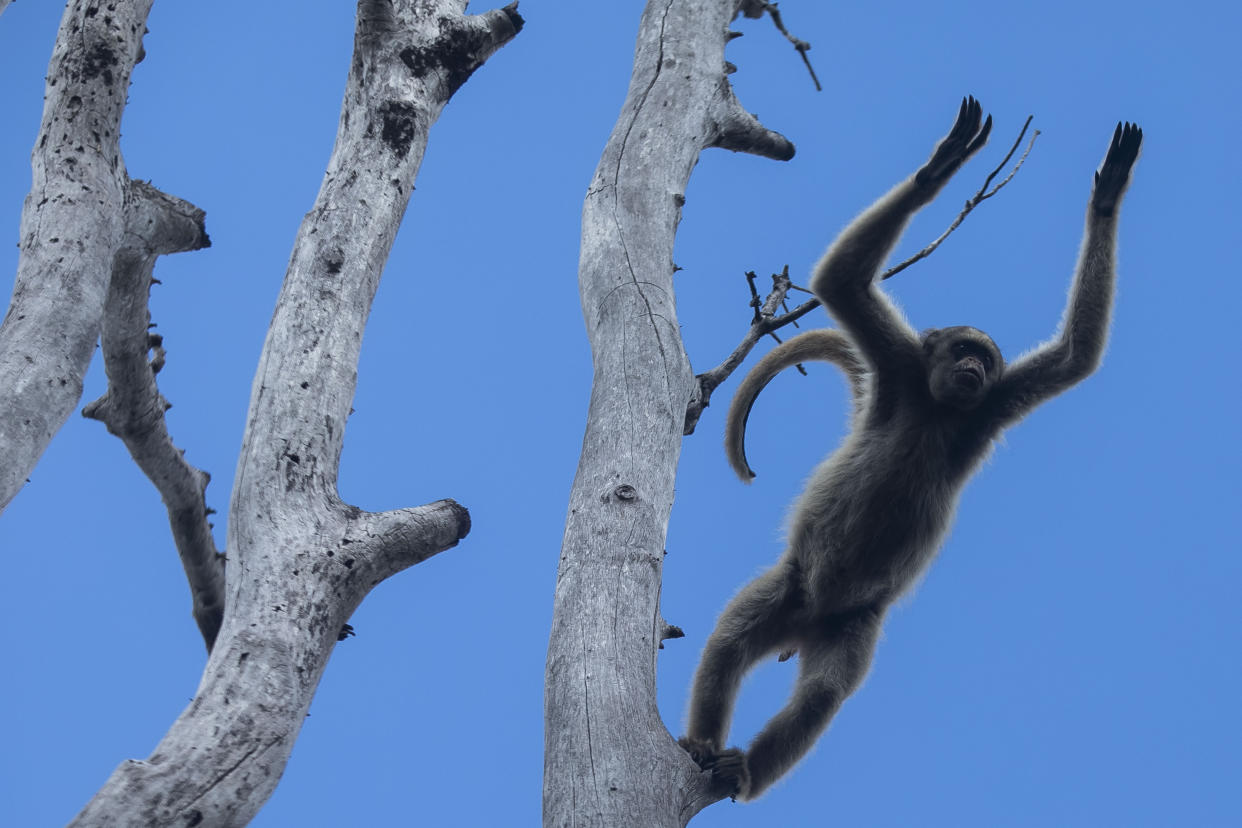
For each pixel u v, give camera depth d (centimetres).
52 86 2161
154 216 2269
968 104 2269
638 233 2016
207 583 2611
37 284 1948
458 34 2373
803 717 2297
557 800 1404
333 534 1778
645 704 1491
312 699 1669
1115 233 2425
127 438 2473
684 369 1853
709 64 2369
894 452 2466
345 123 2283
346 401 1934
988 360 2500
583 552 1625
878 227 2356
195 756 1490
